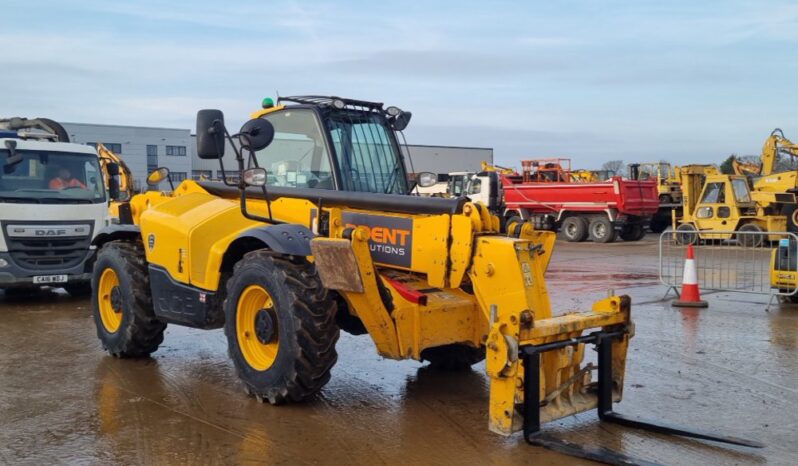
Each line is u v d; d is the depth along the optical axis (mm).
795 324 9156
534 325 4617
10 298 11633
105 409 5598
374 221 5785
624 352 5324
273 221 6016
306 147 6426
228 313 5824
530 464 4445
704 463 4504
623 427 5141
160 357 7348
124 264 7109
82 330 8820
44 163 11227
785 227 21578
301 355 5285
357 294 5156
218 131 5871
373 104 6750
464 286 5617
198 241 6309
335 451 4688
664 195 29812
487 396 5941
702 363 7094
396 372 6719
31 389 6168
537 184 26719
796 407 5688
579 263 17406
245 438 4926
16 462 4535
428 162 60625
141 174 56188
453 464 4457
